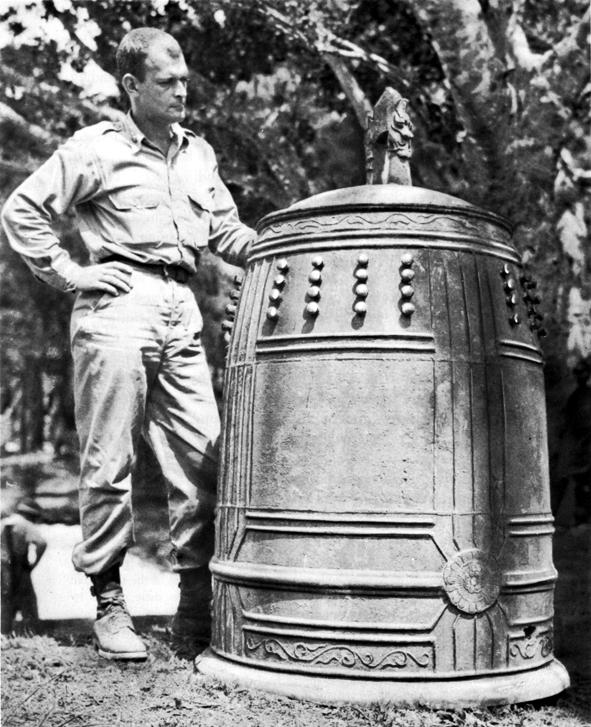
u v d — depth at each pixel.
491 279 2.75
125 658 3.01
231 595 2.76
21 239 3.04
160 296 3.13
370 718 2.41
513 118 4.18
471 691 2.50
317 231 2.74
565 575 3.88
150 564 4.27
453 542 2.52
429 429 2.54
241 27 4.54
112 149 3.12
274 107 4.64
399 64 4.50
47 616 3.99
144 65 3.13
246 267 3.03
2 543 4.11
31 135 4.47
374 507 2.51
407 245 2.66
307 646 2.55
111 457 3.04
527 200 4.24
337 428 2.56
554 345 4.18
